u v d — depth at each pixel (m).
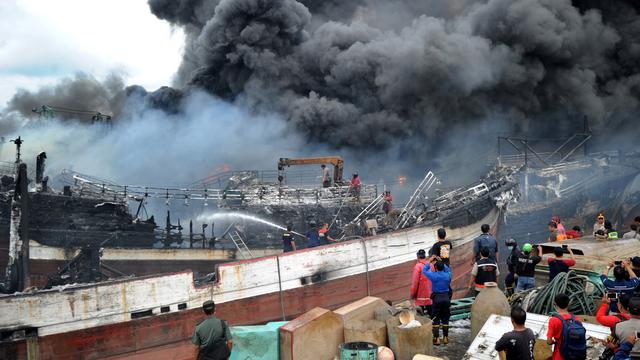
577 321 7.09
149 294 12.95
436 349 9.77
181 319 13.33
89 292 12.27
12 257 14.45
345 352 8.27
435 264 10.07
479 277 10.66
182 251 22.91
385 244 17.61
